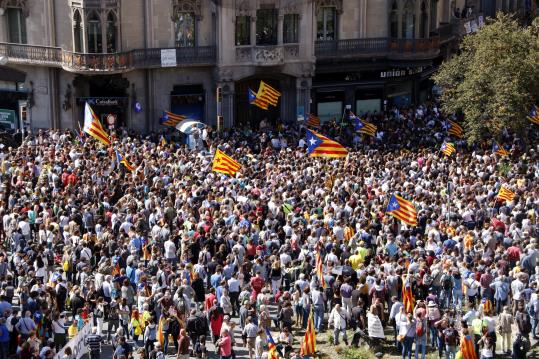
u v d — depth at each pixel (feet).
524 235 123.95
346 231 128.67
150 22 203.51
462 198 141.08
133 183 148.36
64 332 103.96
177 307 106.73
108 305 111.65
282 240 128.88
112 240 122.93
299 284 115.14
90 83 202.90
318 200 139.64
